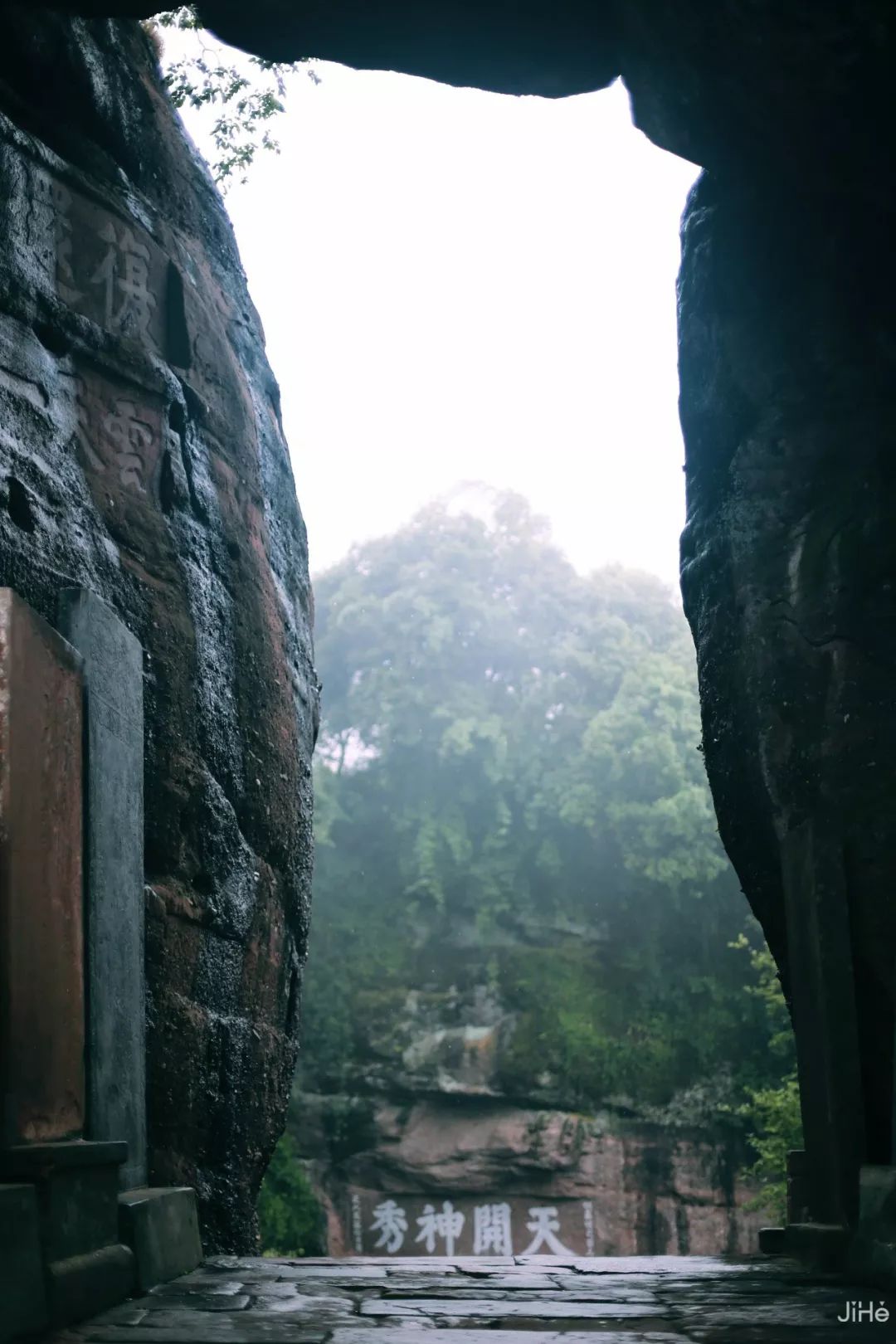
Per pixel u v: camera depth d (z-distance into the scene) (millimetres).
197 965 8211
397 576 40281
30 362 7656
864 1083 6344
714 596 7855
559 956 34562
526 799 36219
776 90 6312
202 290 9688
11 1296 3998
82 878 5707
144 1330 4281
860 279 7539
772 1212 23812
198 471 9094
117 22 9297
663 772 34938
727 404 8008
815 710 7000
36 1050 4840
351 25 7355
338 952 35094
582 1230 31250
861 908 6551
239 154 10328
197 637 8562
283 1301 5086
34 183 8070
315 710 11086
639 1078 32656
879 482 7207
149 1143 7516
